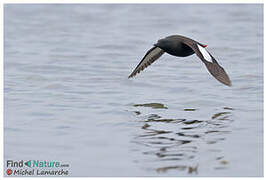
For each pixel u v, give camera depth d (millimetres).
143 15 30078
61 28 26828
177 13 30500
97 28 26797
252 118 12758
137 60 20516
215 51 21891
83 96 15211
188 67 19312
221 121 12516
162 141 11070
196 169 9562
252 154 10273
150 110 13617
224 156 10172
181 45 12359
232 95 15195
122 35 25078
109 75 18000
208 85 16484
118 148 10703
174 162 9891
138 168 9648
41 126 12328
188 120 12641
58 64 19688
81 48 22594
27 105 14203
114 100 14734
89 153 10477
